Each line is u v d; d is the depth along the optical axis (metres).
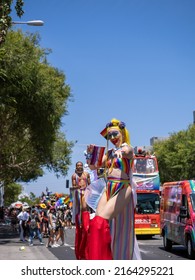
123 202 6.20
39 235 22.69
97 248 5.95
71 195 8.95
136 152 27.25
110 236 6.06
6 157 41.66
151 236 28.47
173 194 17.95
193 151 67.12
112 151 6.57
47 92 26.06
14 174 48.41
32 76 24.83
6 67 23.55
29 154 41.25
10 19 15.54
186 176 68.31
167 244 18.69
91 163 6.74
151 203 26.69
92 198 7.23
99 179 7.23
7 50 23.56
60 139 45.81
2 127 32.03
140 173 26.70
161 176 73.88
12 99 23.88
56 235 21.25
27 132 34.81
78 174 8.88
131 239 6.38
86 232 7.70
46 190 37.44
